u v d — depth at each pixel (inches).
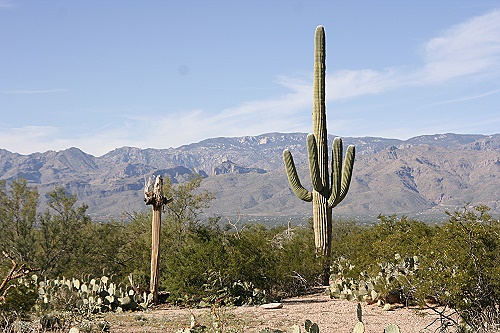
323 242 678.5
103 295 525.7
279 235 816.9
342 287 571.8
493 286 337.7
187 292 552.7
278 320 428.8
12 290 386.0
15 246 750.5
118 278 751.1
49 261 776.3
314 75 688.4
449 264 350.3
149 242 768.3
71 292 494.6
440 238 376.5
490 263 341.7
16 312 381.7
